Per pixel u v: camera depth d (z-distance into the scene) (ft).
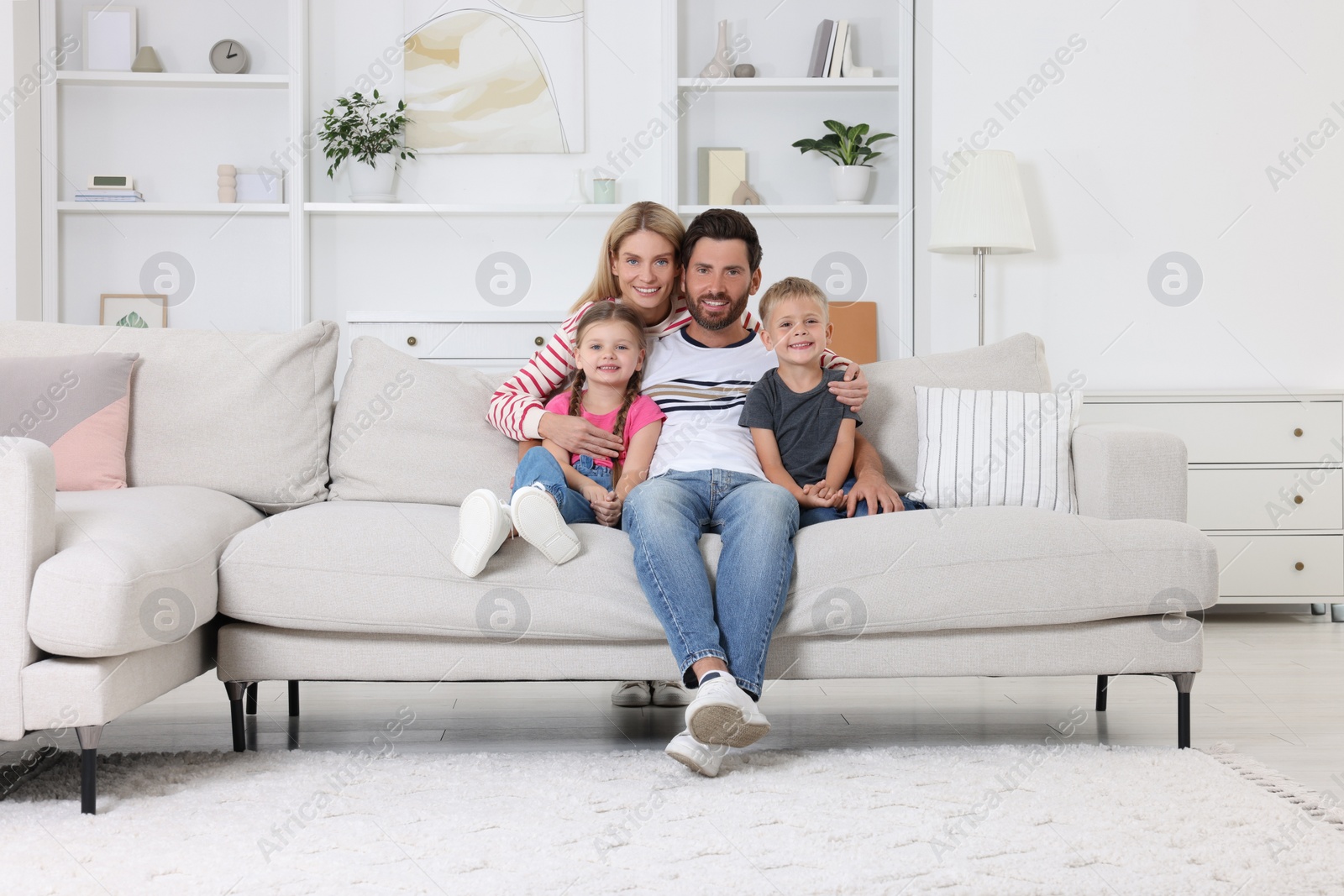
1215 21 11.55
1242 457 10.72
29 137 12.42
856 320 13.42
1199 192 11.61
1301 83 11.55
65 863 4.29
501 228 13.56
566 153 13.53
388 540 5.78
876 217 13.57
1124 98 11.60
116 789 5.25
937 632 5.89
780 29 13.57
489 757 5.85
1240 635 10.14
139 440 6.83
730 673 5.41
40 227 12.67
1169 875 4.19
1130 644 5.90
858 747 6.22
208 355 7.09
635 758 5.82
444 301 13.52
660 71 13.51
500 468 7.04
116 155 13.25
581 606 5.69
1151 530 5.93
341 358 13.42
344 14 13.30
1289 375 11.65
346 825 4.75
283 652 5.80
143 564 4.99
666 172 13.17
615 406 6.88
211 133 13.33
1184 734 6.00
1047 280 11.68
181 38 13.26
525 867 4.27
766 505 5.80
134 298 13.23
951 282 11.80
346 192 13.46
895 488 7.28
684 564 5.58
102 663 4.91
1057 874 4.20
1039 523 5.95
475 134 13.46
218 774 5.52
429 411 7.17
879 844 4.50
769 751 5.97
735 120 13.58
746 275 6.90
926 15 12.26
